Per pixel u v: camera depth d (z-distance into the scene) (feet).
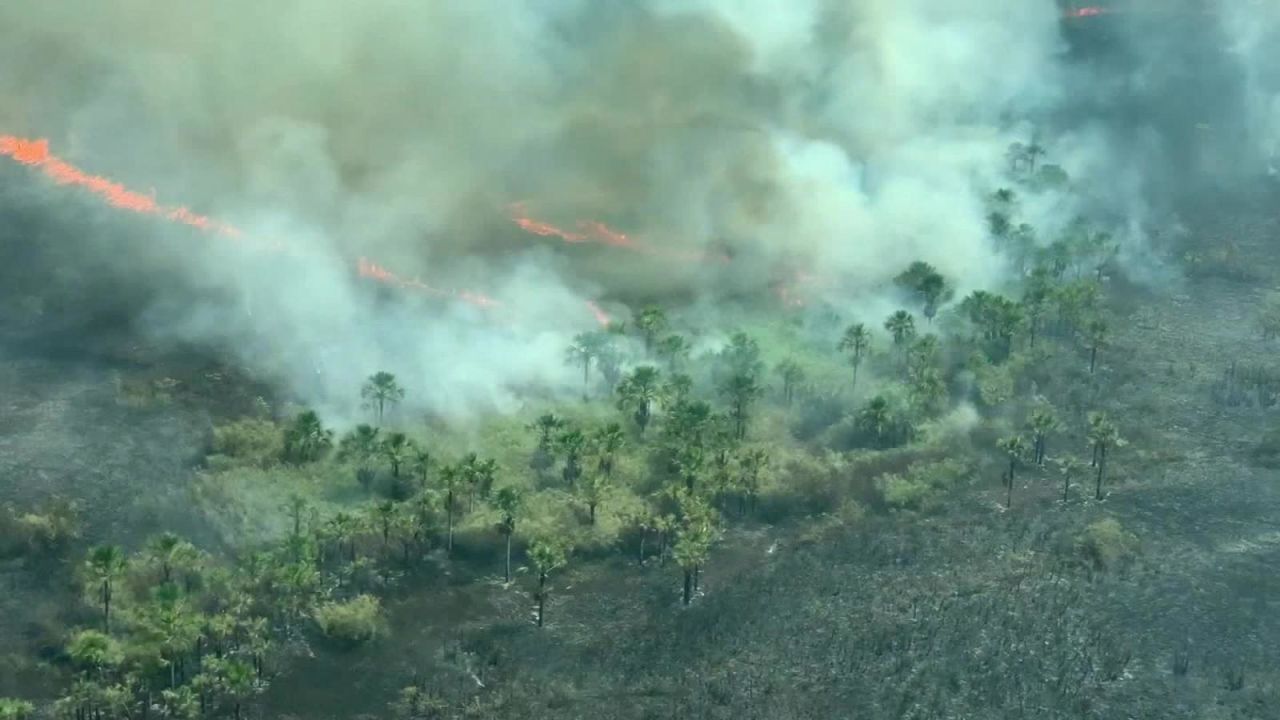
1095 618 436.76
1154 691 404.77
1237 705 399.03
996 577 457.27
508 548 461.37
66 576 444.14
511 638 431.43
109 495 485.56
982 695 403.54
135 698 396.78
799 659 419.95
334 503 484.33
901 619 437.17
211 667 403.13
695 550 448.65
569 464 501.97
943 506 499.10
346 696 404.77
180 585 435.94
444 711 398.21
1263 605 443.32
